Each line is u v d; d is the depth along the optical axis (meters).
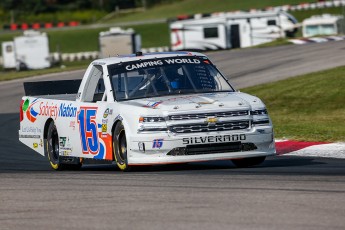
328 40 110.75
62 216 19.94
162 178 26.11
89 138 31.12
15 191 25.02
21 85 84.69
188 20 140.75
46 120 34.31
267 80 71.12
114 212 20.05
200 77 31.05
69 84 37.34
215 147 28.22
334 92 59.50
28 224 19.16
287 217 18.42
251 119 28.70
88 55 161.75
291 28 139.62
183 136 27.95
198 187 23.42
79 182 26.31
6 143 47.88
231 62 89.50
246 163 30.53
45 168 34.84
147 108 28.41
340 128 43.31
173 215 19.23
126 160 28.97
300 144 38.31
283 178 24.86
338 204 19.78
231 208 19.77
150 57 31.64
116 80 30.80
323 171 27.20
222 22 138.25
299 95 60.28
